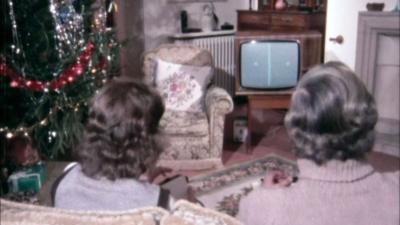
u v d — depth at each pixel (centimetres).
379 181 76
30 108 234
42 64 241
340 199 75
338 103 72
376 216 74
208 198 245
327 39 297
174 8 361
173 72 299
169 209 85
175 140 276
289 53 297
